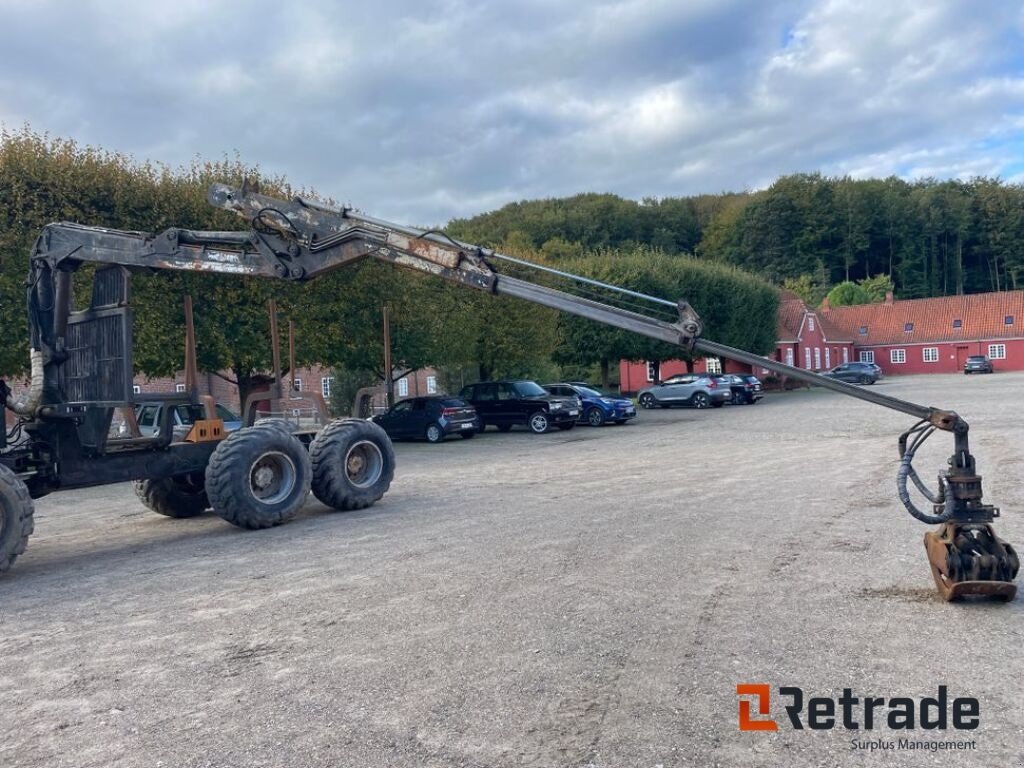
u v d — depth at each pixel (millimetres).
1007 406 24797
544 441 21500
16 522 7273
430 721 3898
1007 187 91312
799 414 27109
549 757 3514
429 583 6395
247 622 5582
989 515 5551
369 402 16188
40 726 4027
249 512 9062
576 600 5777
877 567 6547
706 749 3557
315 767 3496
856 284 88562
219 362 18859
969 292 93125
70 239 9062
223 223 18672
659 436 21297
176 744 3762
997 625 5055
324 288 19938
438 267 8008
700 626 5148
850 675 4320
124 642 5285
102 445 8781
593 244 89312
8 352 15812
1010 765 3385
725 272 44188
